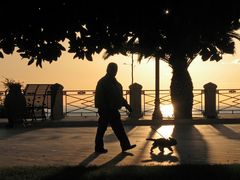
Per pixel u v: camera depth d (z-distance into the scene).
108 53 9.28
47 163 15.61
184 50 8.91
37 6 8.63
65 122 30.56
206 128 28.59
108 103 17.53
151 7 8.47
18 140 22.75
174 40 8.82
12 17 8.68
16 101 30.06
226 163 15.05
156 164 14.98
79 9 8.63
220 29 8.71
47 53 9.12
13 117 30.08
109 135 24.14
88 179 11.66
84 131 27.08
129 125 31.12
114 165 14.71
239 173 12.09
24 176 12.20
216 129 27.91
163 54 9.02
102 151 17.80
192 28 8.66
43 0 8.60
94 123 30.70
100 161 15.98
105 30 8.93
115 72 17.58
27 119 33.78
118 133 17.73
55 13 8.69
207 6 8.28
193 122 31.78
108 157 16.83
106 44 9.06
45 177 11.98
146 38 8.84
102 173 12.17
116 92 17.52
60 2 8.62
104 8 8.57
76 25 8.85
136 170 12.62
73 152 18.17
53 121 31.25
